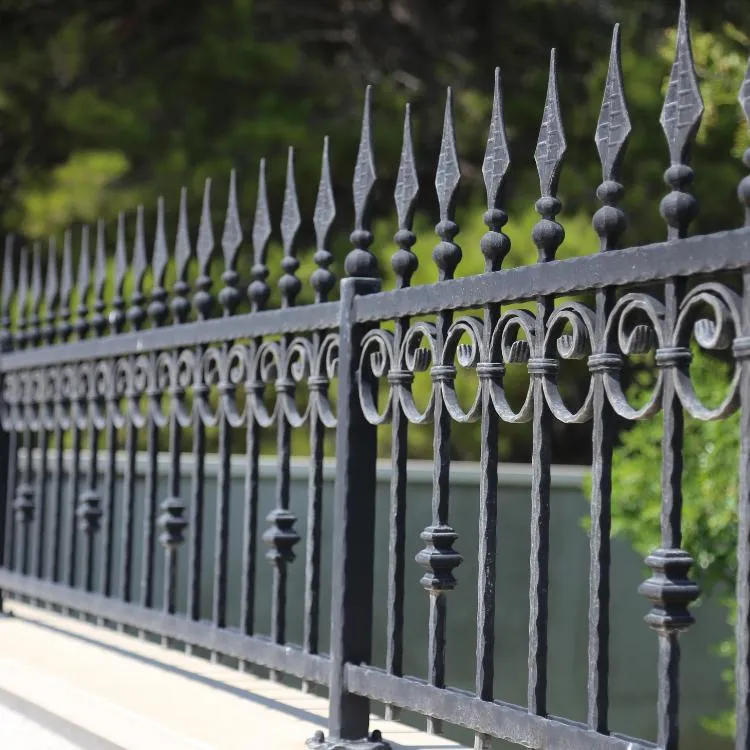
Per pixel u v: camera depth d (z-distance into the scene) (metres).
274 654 4.69
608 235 3.22
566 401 14.23
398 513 4.02
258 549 8.14
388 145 16.03
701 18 13.52
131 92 15.97
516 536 8.41
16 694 5.10
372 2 18.38
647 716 8.71
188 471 8.29
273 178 15.45
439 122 16.81
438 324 3.86
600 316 3.21
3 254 15.46
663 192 13.94
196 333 5.34
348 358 4.26
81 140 15.60
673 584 2.96
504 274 3.55
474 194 15.90
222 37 16.44
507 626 8.34
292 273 4.78
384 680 3.97
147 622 5.62
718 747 9.16
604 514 3.20
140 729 4.42
